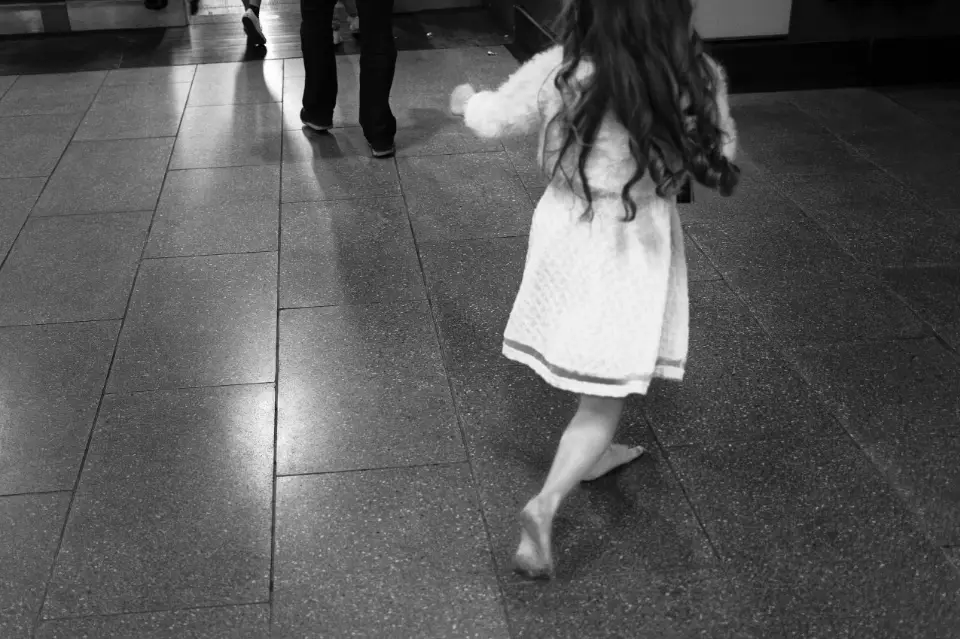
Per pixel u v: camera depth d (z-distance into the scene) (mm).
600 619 2244
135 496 2668
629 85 1991
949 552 2434
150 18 7324
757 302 3596
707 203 4391
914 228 4176
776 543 2465
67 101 5895
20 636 2223
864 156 4941
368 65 4781
